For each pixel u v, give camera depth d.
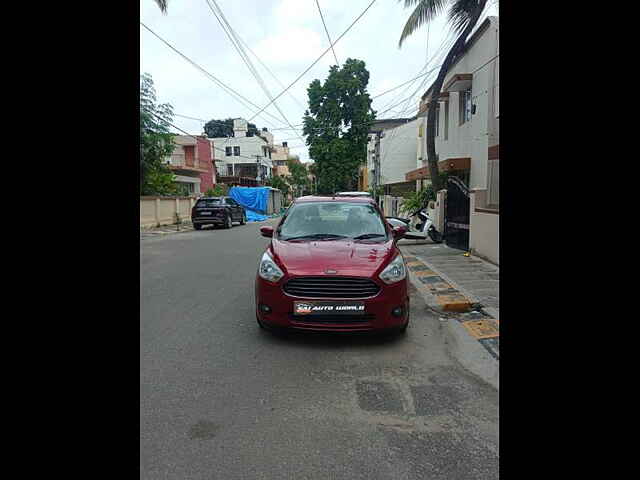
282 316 4.43
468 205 10.74
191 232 19.12
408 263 9.16
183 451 2.65
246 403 3.28
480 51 12.21
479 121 12.30
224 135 63.41
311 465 2.54
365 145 32.72
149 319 5.43
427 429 2.95
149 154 20.59
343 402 3.32
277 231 5.66
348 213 5.80
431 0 11.69
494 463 2.56
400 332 4.73
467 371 3.95
